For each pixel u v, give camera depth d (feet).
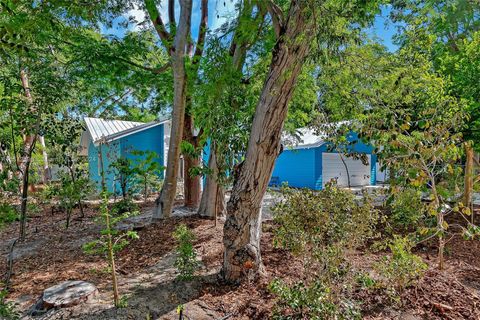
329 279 8.21
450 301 9.49
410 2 16.07
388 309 9.10
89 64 21.31
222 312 9.14
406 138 12.55
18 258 15.30
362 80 16.90
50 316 8.90
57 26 15.21
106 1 16.71
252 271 11.08
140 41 24.08
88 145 42.88
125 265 13.74
